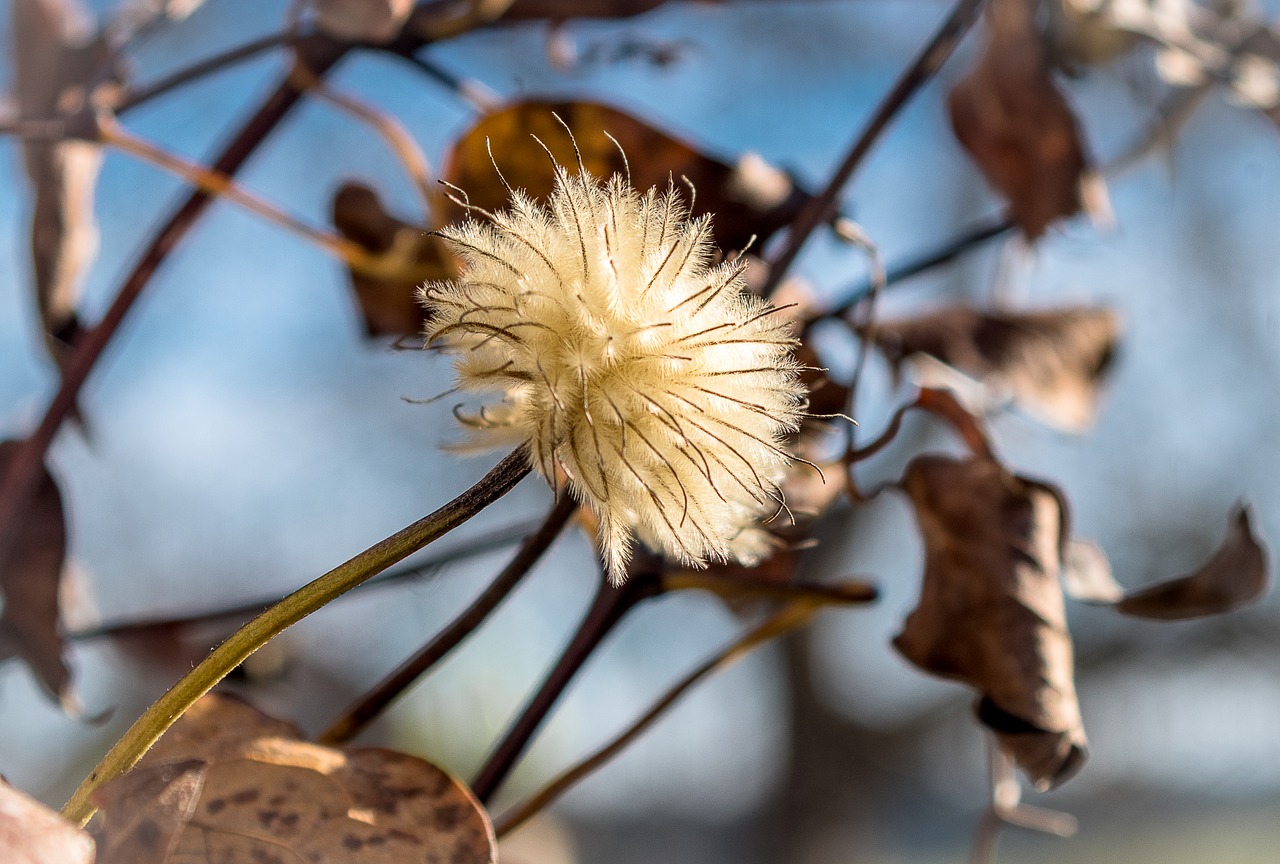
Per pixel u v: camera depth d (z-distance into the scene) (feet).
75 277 2.03
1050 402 2.00
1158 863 12.27
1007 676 1.74
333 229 2.00
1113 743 12.28
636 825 11.17
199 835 1.56
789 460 1.55
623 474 1.52
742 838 11.30
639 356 1.52
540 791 1.78
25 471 1.91
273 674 2.27
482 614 1.63
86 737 3.32
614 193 1.55
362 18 1.86
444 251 1.97
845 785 11.25
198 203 1.96
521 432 1.54
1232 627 11.25
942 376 1.97
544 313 1.52
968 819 12.35
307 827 1.57
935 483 1.81
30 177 2.03
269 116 1.96
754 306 1.55
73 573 1.97
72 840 1.45
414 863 1.57
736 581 1.77
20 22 2.07
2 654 1.88
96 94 1.95
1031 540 1.77
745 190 1.86
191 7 2.10
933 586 1.78
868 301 1.84
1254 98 2.10
